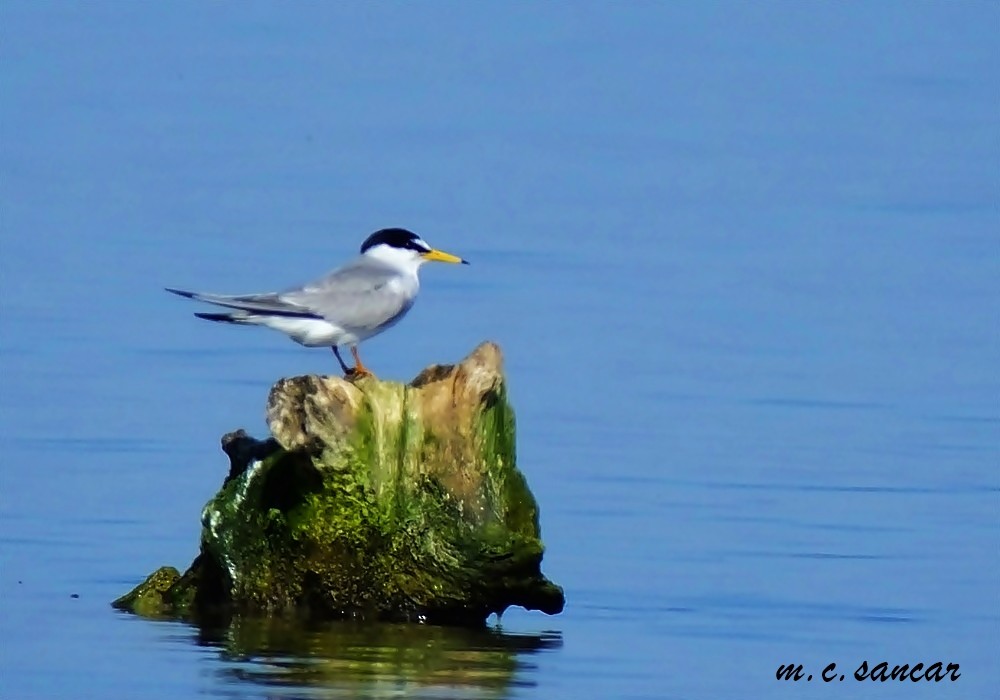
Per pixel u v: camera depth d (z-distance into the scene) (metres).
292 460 16.89
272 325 18.62
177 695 15.29
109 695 15.29
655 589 19.06
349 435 16.73
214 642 16.66
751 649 17.27
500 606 17.14
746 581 19.33
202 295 18.48
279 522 16.92
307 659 16.22
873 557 20.08
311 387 16.67
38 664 16.03
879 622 18.16
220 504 17.30
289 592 17.17
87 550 19.61
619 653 16.95
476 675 16.06
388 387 16.89
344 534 16.88
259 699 15.23
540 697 15.65
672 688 16.09
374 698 15.33
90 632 16.94
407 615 17.17
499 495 17.16
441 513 16.89
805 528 21.02
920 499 21.98
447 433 16.92
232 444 17.36
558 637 17.38
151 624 17.19
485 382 16.92
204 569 17.69
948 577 19.44
